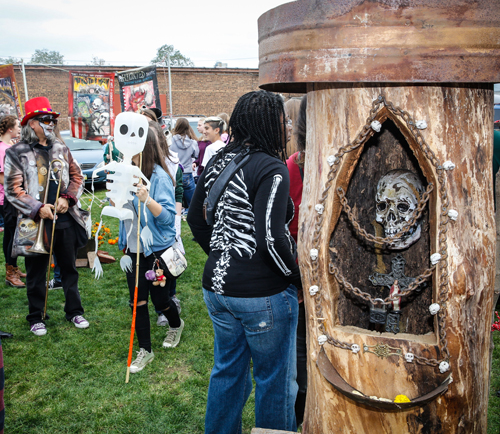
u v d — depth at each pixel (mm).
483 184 1114
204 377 2656
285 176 1406
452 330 1104
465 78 963
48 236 3148
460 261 1083
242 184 1438
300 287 1477
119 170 2254
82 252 4801
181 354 2939
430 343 1140
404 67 964
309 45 1034
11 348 3029
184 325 3357
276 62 1122
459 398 1145
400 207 1406
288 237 1497
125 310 3701
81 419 2283
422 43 949
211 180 1538
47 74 21156
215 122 5301
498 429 2096
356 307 1593
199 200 1653
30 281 3258
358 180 1514
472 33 942
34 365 2799
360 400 1129
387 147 1486
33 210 3023
